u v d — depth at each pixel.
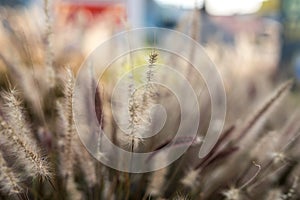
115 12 1.50
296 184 0.65
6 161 0.58
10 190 0.56
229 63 0.96
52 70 0.68
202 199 0.63
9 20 0.83
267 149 0.68
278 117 0.84
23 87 0.71
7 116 0.59
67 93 0.57
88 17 1.38
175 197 0.62
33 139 0.60
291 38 1.69
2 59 0.74
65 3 1.31
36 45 0.76
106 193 0.62
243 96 0.87
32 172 0.59
